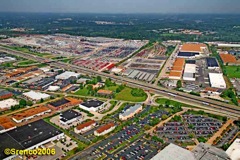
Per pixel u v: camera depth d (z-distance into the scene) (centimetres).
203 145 15212
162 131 17900
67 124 18775
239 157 14338
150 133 17612
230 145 15638
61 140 16512
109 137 17000
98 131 17188
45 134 16725
